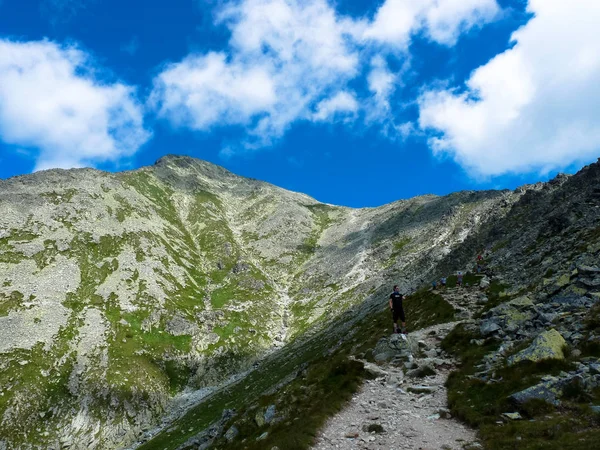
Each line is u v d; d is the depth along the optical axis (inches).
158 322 5782.5
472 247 3996.1
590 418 604.4
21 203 7160.4
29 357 4328.3
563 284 1216.8
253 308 6939.0
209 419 3248.0
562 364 780.6
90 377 4328.3
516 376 801.6
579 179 3198.8
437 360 1119.0
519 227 3503.9
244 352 5600.4
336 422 825.5
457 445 650.2
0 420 3619.6
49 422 3764.8
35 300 5187.0
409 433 721.0
